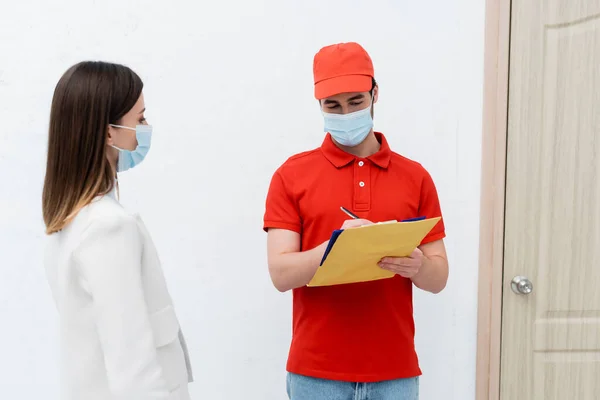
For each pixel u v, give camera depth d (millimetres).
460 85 1798
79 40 1749
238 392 1877
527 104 1810
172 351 1086
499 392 1919
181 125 1788
